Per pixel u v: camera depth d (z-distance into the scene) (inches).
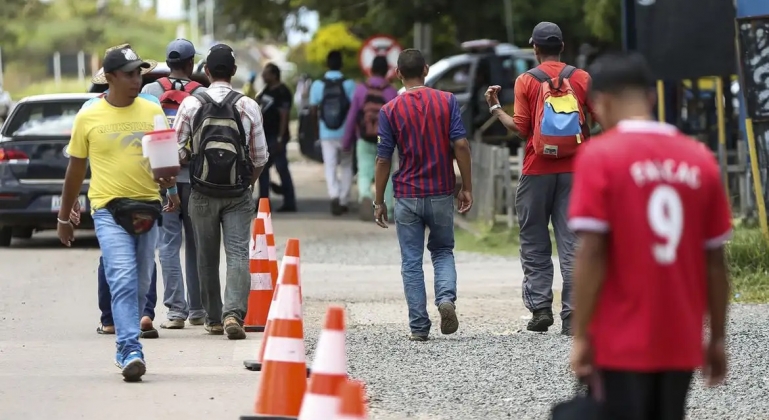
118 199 824.9
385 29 2426.2
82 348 992.2
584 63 2513.5
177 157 814.5
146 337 1039.0
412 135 991.0
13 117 1743.4
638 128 442.3
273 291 1111.0
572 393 778.2
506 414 727.7
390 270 1524.4
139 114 834.2
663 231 433.7
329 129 2158.0
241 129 1006.4
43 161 1723.7
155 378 852.0
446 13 2456.9
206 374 869.2
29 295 1314.0
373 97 2005.4
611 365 437.7
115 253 825.5
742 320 1051.3
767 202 1344.7
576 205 437.4
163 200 1060.5
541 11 2477.9
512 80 2566.4
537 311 1016.9
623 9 1603.1
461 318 1141.1
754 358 881.5
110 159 825.5
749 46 1359.5
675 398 443.5
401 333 1042.1
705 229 446.9
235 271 1023.0
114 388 813.9
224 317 1028.5
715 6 1526.8
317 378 566.6
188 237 1101.1
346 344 979.9
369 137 2012.8
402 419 716.0
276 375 714.2
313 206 2374.5
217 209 1015.0
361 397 487.5
